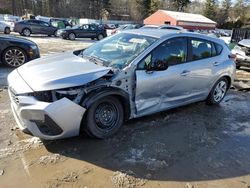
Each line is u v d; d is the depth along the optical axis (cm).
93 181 338
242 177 368
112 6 8981
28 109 368
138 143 432
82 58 481
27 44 911
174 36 509
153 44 475
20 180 334
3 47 880
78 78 389
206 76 570
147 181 344
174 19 4766
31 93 375
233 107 640
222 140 467
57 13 8219
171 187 337
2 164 361
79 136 437
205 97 600
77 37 2534
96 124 420
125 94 434
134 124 496
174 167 377
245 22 7712
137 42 491
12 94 404
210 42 582
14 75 429
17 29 2472
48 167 360
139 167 371
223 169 382
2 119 486
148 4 8425
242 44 1123
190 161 395
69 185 329
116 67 444
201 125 520
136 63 448
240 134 496
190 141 454
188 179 354
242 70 1182
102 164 373
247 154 428
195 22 4891
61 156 385
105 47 510
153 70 461
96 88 406
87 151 399
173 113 567
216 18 8544
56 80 379
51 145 409
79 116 391
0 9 7338
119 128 450
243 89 793
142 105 468
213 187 343
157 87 477
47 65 438
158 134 468
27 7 7888
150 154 404
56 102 370
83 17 8569
